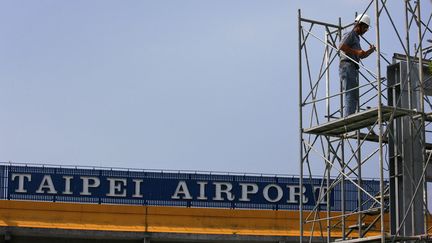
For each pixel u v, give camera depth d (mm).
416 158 27484
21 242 41250
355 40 27953
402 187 27469
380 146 25344
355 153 28422
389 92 27969
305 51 29188
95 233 41156
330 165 29750
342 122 27500
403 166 27391
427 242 26734
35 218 41188
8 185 41656
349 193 42125
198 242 42500
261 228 42469
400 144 27641
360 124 27797
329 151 29812
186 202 42906
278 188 43375
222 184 43219
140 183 42719
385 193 30234
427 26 28172
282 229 42500
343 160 29672
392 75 27953
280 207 43219
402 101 27547
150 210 42375
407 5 27094
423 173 26875
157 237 41562
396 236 26141
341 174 28953
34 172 41938
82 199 42125
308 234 41875
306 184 43188
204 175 43312
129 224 41844
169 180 42938
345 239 29344
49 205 41625
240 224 42531
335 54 29375
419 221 27344
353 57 27984
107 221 41781
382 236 25359
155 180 42875
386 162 28719
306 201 43000
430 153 27594
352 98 28109
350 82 27969
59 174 42156
